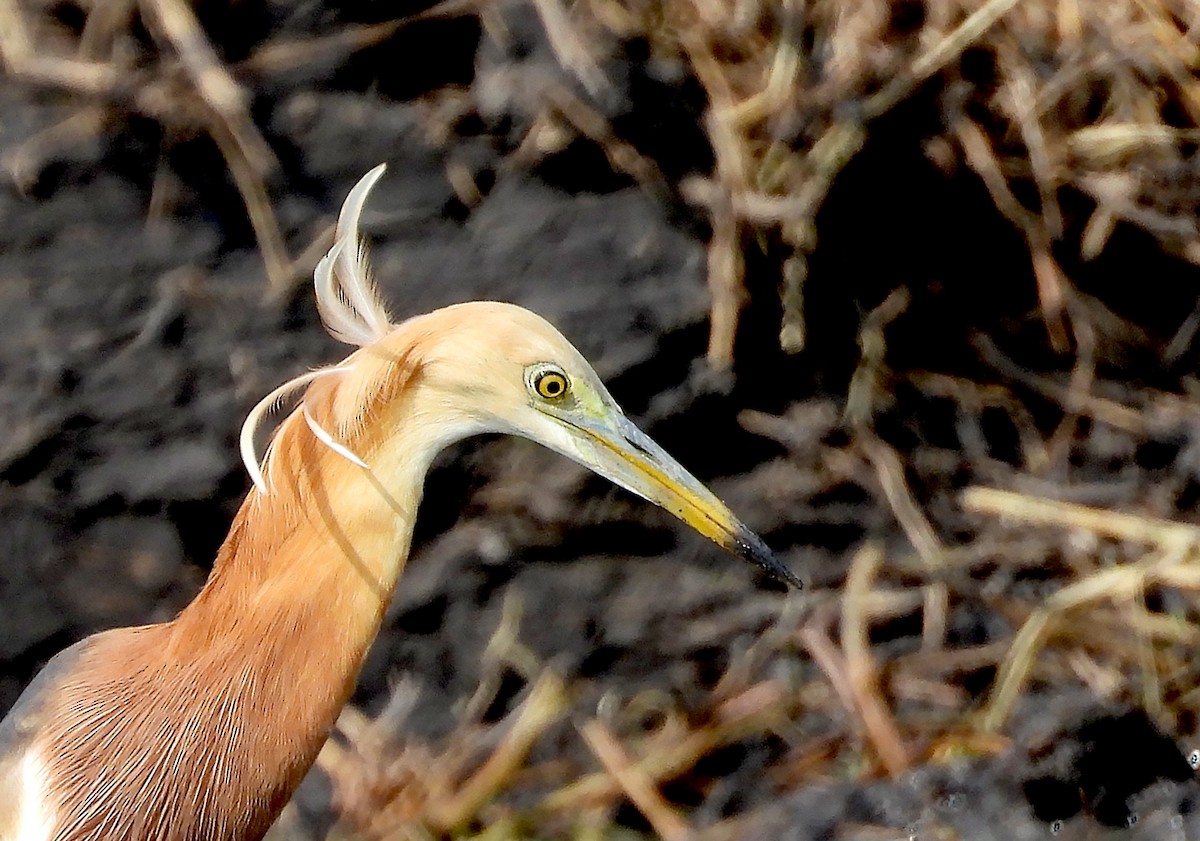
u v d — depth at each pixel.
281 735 5.05
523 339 5.04
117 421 5.18
